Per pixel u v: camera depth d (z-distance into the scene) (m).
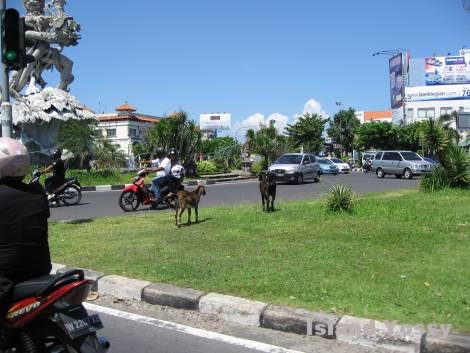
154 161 15.37
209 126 88.88
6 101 9.78
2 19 9.48
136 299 5.93
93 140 30.19
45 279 3.40
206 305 5.41
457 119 15.66
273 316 4.98
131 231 9.85
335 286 5.68
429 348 4.26
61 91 33.72
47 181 15.86
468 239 7.86
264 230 9.36
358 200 12.30
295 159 26.92
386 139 63.75
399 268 6.34
